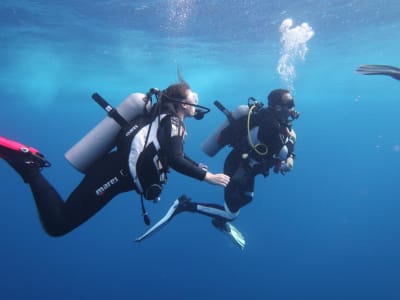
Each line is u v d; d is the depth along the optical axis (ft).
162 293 71.15
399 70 15.30
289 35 53.42
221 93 134.41
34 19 42.98
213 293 69.05
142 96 12.34
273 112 17.58
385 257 75.51
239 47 59.93
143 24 45.21
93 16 41.83
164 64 73.82
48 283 81.97
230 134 18.95
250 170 19.24
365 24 49.83
